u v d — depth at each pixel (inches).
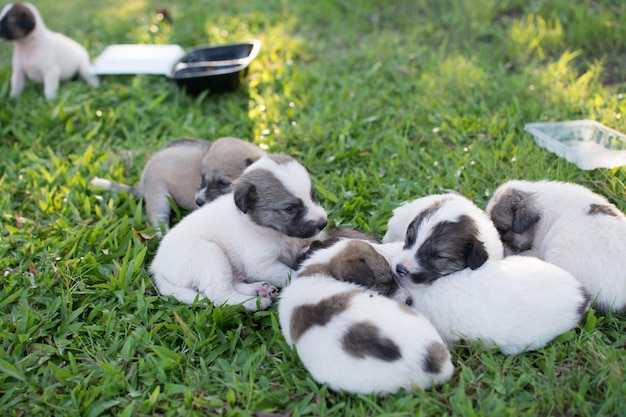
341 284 32.9
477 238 34.0
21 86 60.5
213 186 41.8
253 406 31.3
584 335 33.0
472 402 31.0
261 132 51.3
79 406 31.9
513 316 32.0
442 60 58.9
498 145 47.3
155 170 43.9
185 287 37.1
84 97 58.1
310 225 37.0
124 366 33.5
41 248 40.6
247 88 57.5
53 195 45.9
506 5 66.2
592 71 54.7
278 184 36.9
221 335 34.8
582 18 60.4
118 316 36.3
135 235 40.9
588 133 48.0
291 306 32.5
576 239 35.0
